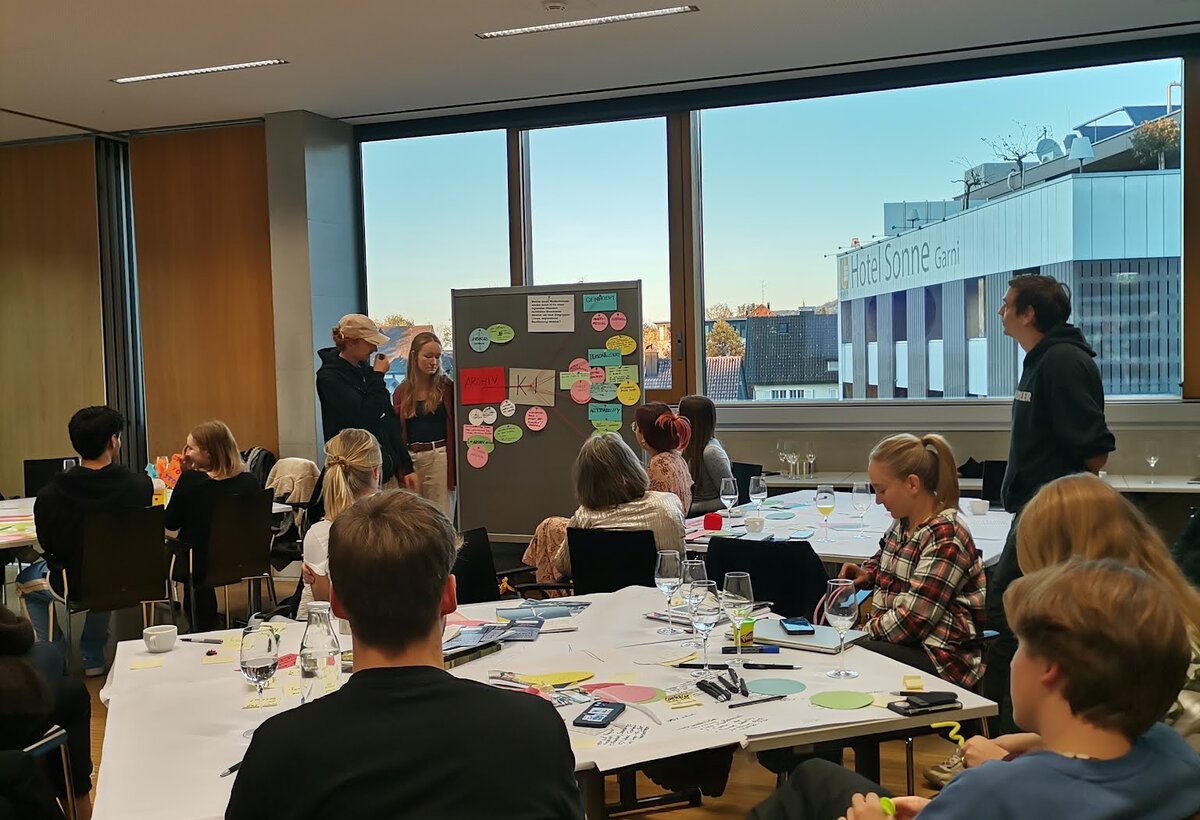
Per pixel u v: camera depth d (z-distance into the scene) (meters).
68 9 4.93
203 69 5.99
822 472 6.51
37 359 7.80
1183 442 5.84
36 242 7.75
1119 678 1.22
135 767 1.86
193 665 2.52
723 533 4.16
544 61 6.02
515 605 3.05
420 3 4.96
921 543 2.89
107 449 4.65
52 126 7.29
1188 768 1.24
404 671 1.36
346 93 6.61
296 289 7.10
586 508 3.69
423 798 1.26
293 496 5.93
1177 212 5.97
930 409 6.35
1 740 2.02
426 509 1.46
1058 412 3.48
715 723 2.00
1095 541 1.97
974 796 1.27
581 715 2.04
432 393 6.11
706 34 5.58
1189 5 5.26
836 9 5.22
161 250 7.57
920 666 2.76
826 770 1.99
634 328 5.51
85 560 4.42
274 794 1.27
